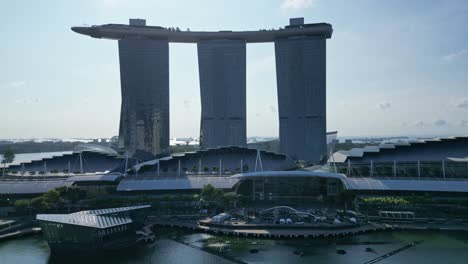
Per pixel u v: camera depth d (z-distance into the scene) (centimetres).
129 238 15025
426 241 15362
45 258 14138
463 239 15588
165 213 19738
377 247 14662
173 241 15838
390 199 19050
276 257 13625
